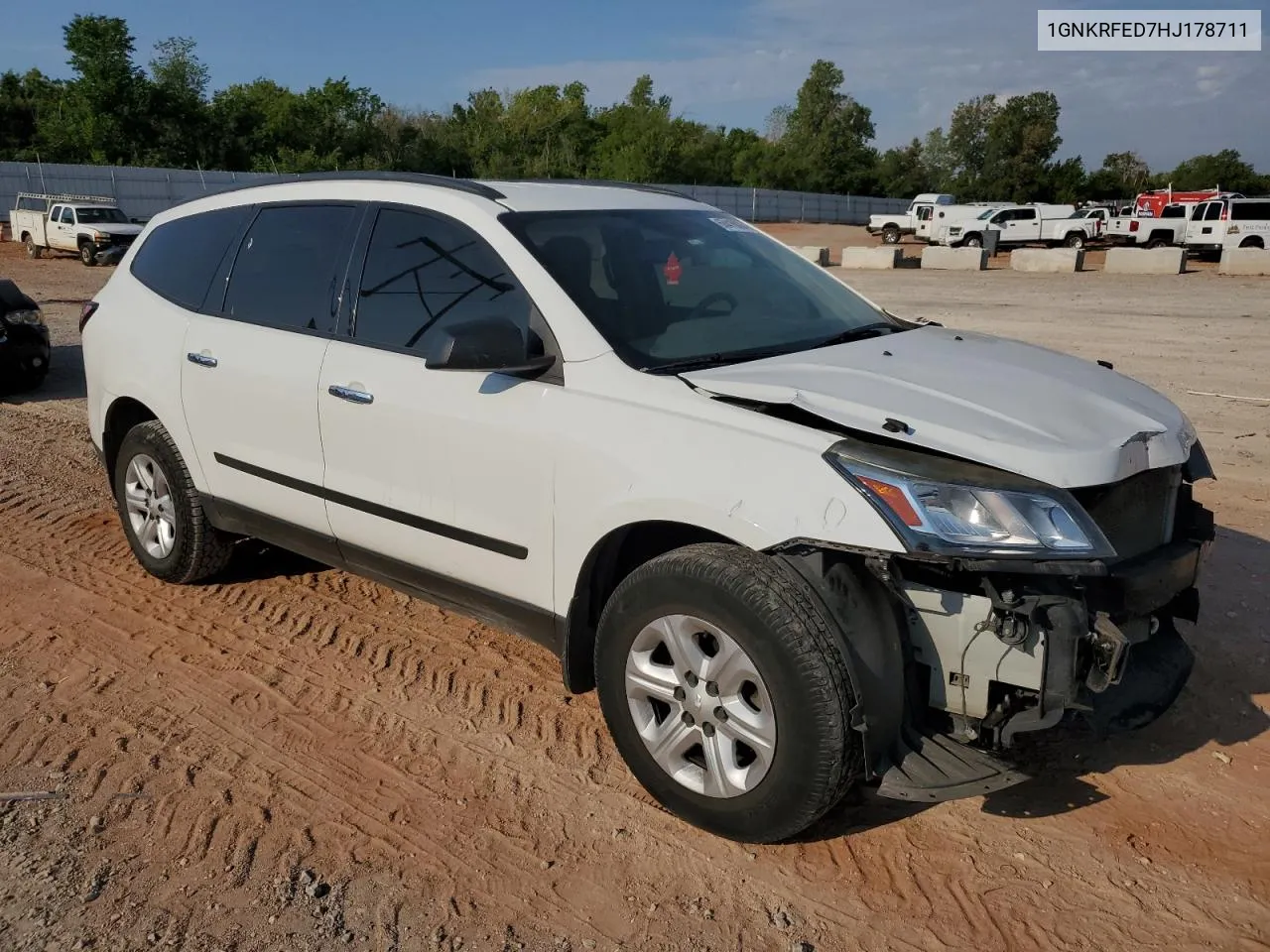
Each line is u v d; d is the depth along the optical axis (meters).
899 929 2.78
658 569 3.06
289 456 4.26
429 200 3.93
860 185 85.44
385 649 4.45
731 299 3.85
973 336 4.06
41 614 4.82
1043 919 2.81
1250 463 7.07
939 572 2.83
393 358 3.83
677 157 73.31
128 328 5.04
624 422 3.18
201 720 3.87
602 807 3.33
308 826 3.23
